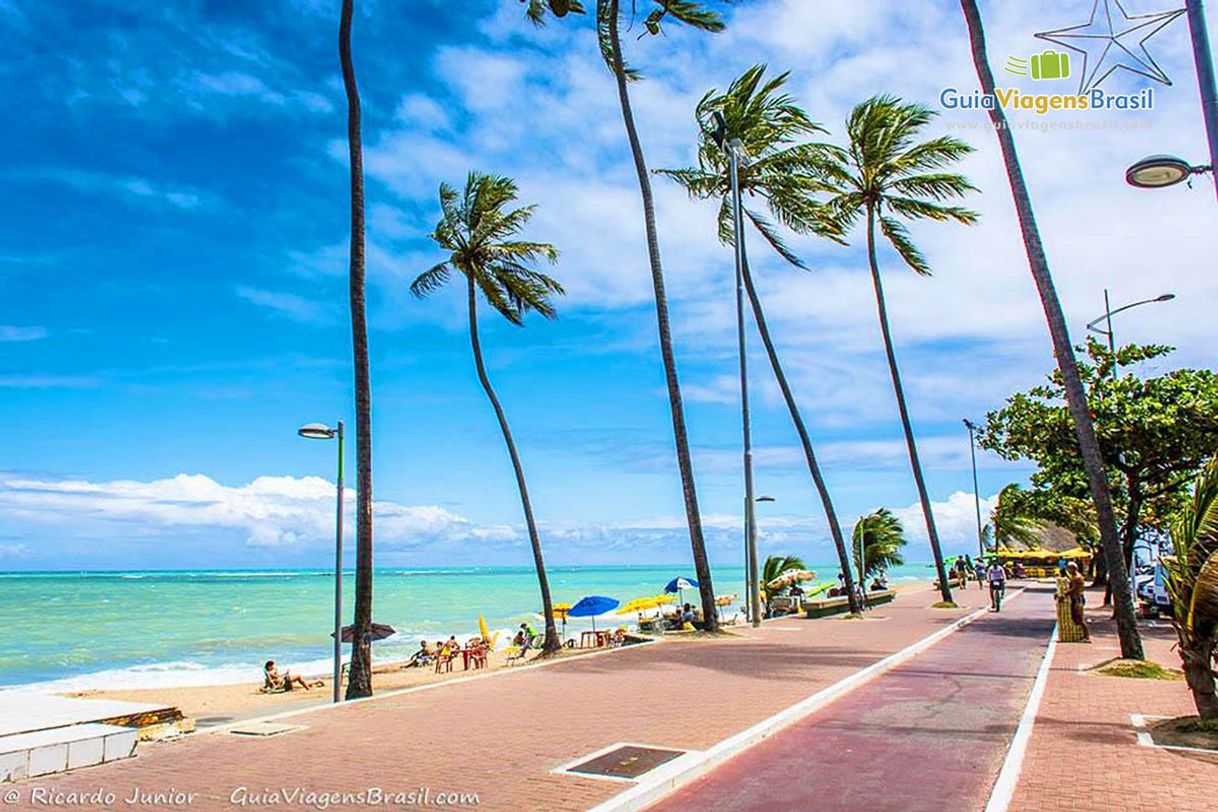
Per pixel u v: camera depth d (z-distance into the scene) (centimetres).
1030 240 1515
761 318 2945
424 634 4369
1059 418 2370
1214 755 772
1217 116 866
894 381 3120
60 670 2923
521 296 2502
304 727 957
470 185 2462
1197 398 2219
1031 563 6712
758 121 2625
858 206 3152
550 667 1448
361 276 1501
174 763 797
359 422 1470
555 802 648
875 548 4919
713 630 2031
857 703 1079
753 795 675
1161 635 1991
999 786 673
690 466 2111
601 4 2316
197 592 9775
